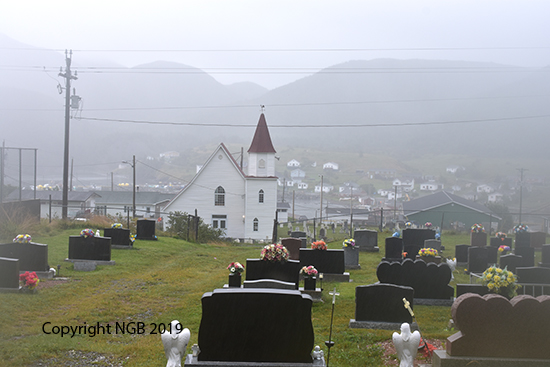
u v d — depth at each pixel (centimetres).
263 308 848
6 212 2523
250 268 1533
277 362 844
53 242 2312
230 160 5900
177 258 2417
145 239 2922
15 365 863
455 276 2036
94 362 917
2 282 1373
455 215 6309
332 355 977
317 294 1455
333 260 1889
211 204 5922
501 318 825
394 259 2361
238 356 845
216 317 848
